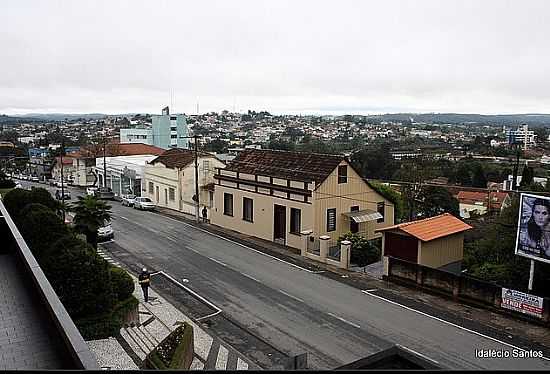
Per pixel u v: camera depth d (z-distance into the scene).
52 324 7.70
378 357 7.02
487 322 17.98
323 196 28.17
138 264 25.83
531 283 19.23
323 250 26.23
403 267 22.27
